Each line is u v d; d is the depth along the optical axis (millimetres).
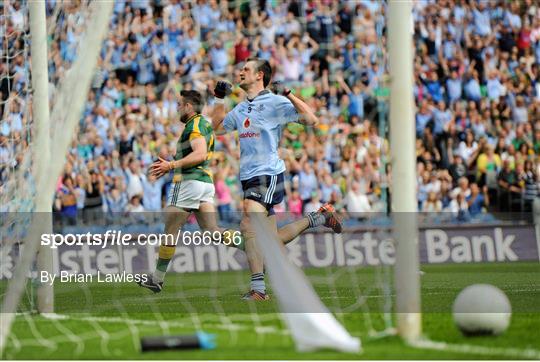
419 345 19859
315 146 62625
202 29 66500
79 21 26828
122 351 19844
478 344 19984
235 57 66375
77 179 57031
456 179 67625
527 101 73688
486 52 74125
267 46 67375
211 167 59312
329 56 67375
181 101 34781
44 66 28312
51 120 23453
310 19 68125
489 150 67938
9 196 26297
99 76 56156
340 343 19125
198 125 34375
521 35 75875
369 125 63938
